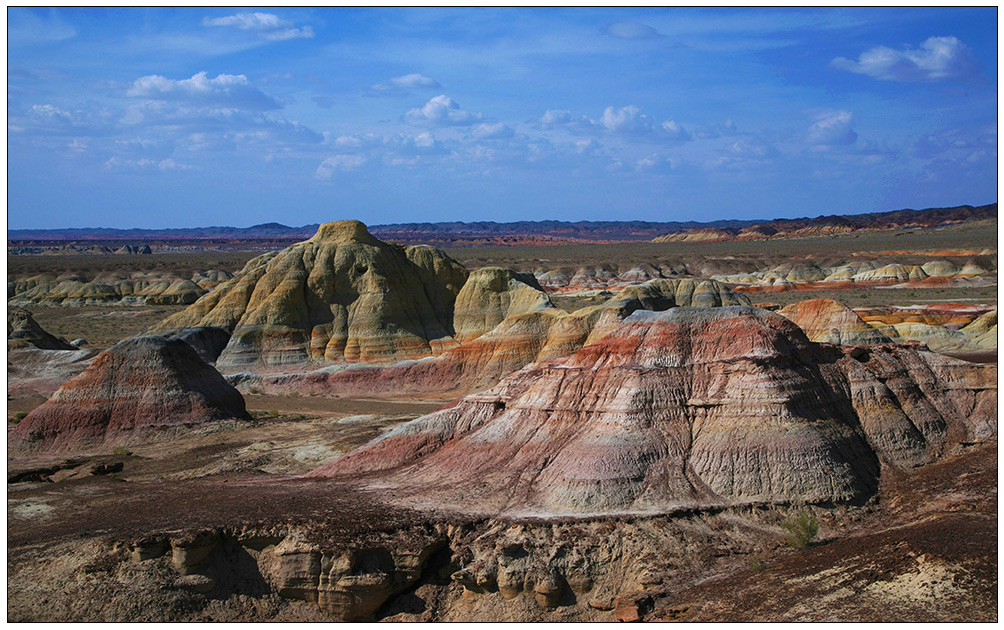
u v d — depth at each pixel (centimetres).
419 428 4194
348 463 4122
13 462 5006
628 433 3572
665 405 3684
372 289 9112
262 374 8231
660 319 4009
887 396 3959
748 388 3631
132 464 4797
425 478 3772
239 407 6103
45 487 3975
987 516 2895
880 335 6981
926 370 4244
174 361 5781
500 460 3756
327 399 7444
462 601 2967
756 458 3416
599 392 3822
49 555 3039
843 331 6994
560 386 3950
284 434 5362
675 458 3506
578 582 2958
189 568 2969
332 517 3181
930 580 2458
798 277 18812
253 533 3055
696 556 3012
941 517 2997
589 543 3042
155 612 2877
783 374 3709
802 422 3544
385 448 4144
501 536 3088
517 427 3903
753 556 3019
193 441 5306
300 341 8756
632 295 9619
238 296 9238
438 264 9956
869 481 3534
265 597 2983
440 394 7531
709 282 10400
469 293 9650
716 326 3938
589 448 3522
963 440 3916
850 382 3972
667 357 3853
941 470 3562
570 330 7700
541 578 2914
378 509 3306
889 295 14738
